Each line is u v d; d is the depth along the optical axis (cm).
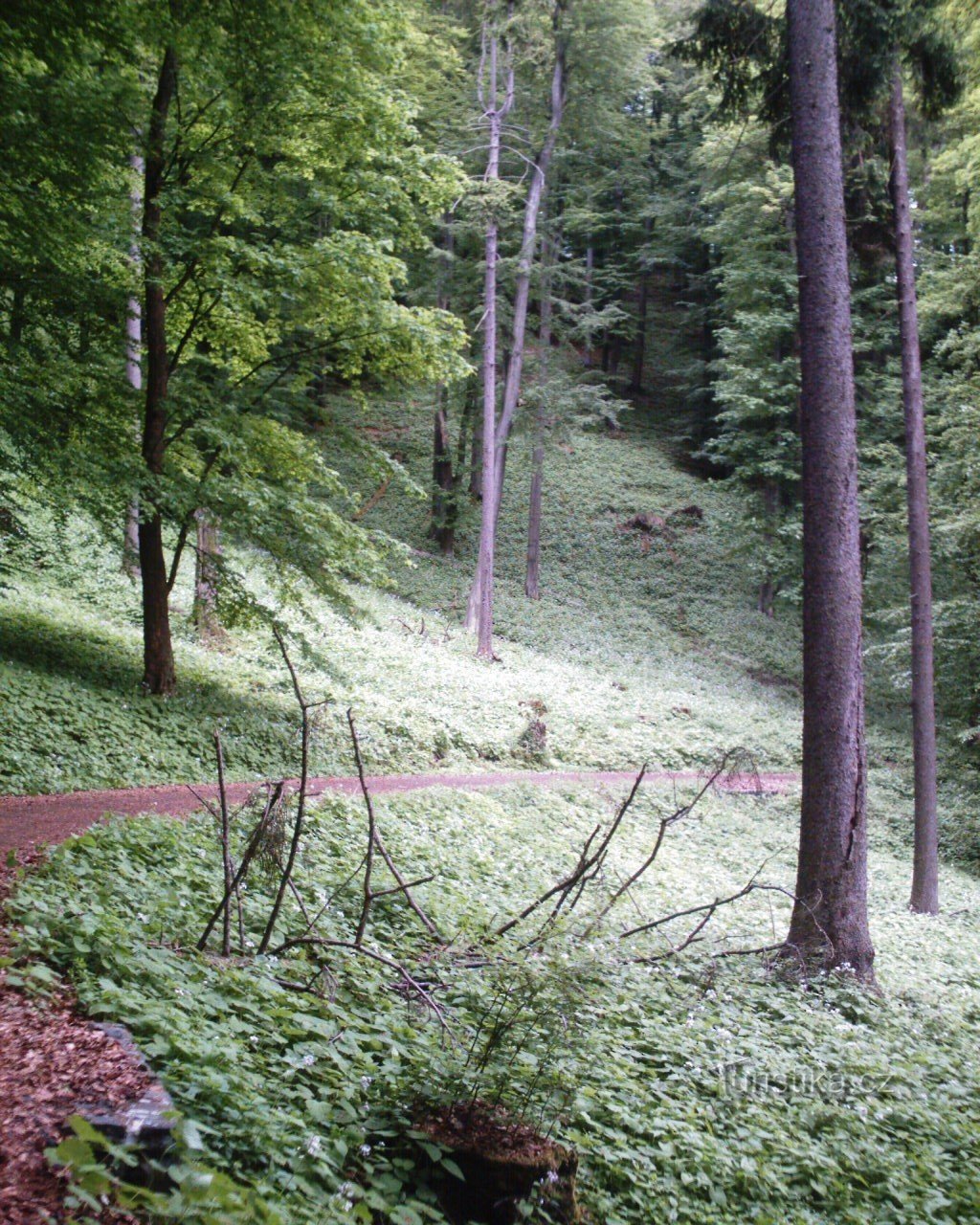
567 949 604
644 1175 511
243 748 1568
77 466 1420
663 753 2456
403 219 1777
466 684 2561
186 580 2508
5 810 1031
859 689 1101
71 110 1191
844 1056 783
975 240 2808
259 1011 534
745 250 3684
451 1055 536
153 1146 363
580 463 4759
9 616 1770
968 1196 583
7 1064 397
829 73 1131
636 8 3384
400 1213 393
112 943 543
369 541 1872
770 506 3578
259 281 1659
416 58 3002
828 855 1079
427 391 4253
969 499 2438
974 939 1565
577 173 4544
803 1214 537
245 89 1442
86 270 1535
